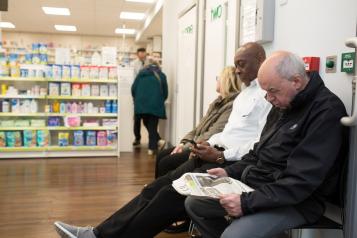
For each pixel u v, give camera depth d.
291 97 1.59
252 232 1.45
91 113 5.64
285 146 1.64
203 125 2.90
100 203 3.29
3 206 3.17
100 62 5.70
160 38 12.06
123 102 6.04
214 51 3.83
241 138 2.31
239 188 1.66
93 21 10.87
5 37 13.16
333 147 1.45
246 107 2.33
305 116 1.56
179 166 2.53
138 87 5.72
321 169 1.43
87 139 5.63
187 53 4.88
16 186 3.81
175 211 1.94
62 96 5.53
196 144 2.36
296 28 2.25
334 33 1.90
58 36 13.52
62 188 3.76
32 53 5.50
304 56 2.16
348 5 1.79
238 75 2.47
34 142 5.46
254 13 2.66
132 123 6.12
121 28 12.11
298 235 1.91
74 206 3.20
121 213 2.02
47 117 5.58
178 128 5.43
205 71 4.14
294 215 1.52
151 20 9.04
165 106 6.19
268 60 1.60
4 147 5.32
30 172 4.47
